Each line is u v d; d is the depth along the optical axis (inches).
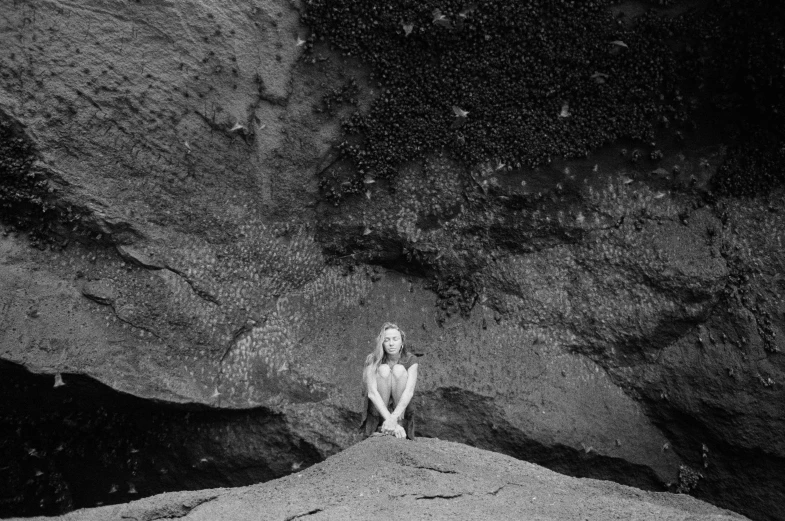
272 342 528.4
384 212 553.9
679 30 526.0
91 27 470.3
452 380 542.0
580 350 561.9
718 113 550.6
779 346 540.4
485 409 537.6
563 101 539.2
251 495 297.7
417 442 362.3
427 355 549.0
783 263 551.2
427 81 527.8
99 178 477.4
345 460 323.0
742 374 540.1
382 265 566.9
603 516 277.3
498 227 559.5
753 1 520.1
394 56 520.1
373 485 295.0
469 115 537.6
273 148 518.9
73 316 474.6
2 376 464.8
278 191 528.1
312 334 542.0
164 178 494.3
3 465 506.6
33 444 506.0
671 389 551.8
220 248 516.7
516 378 547.8
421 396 537.0
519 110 540.4
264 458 519.5
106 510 293.3
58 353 464.1
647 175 561.0
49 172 465.7
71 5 466.6
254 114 510.3
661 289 555.8
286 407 520.7
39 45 460.1
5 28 455.2
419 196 553.9
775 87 532.4
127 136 481.7
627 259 559.8
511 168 549.3
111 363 478.0
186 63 488.7
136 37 479.2
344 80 523.2
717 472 546.3
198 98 494.6
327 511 273.3
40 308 466.9
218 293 513.0
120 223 482.0
